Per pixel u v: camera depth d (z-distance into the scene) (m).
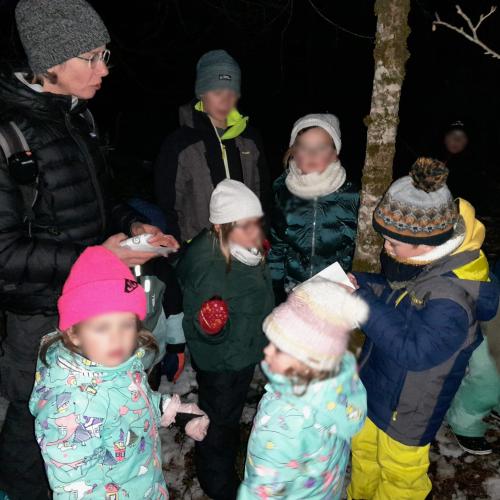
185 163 2.77
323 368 1.45
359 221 2.44
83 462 1.50
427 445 2.07
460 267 1.79
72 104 1.87
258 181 3.05
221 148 2.85
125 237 1.86
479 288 1.79
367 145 2.35
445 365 1.87
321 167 2.63
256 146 3.02
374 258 2.43
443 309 1.74
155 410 1.80
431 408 1.93
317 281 1.55
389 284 1.99
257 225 2.17
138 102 13.05
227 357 2.18
